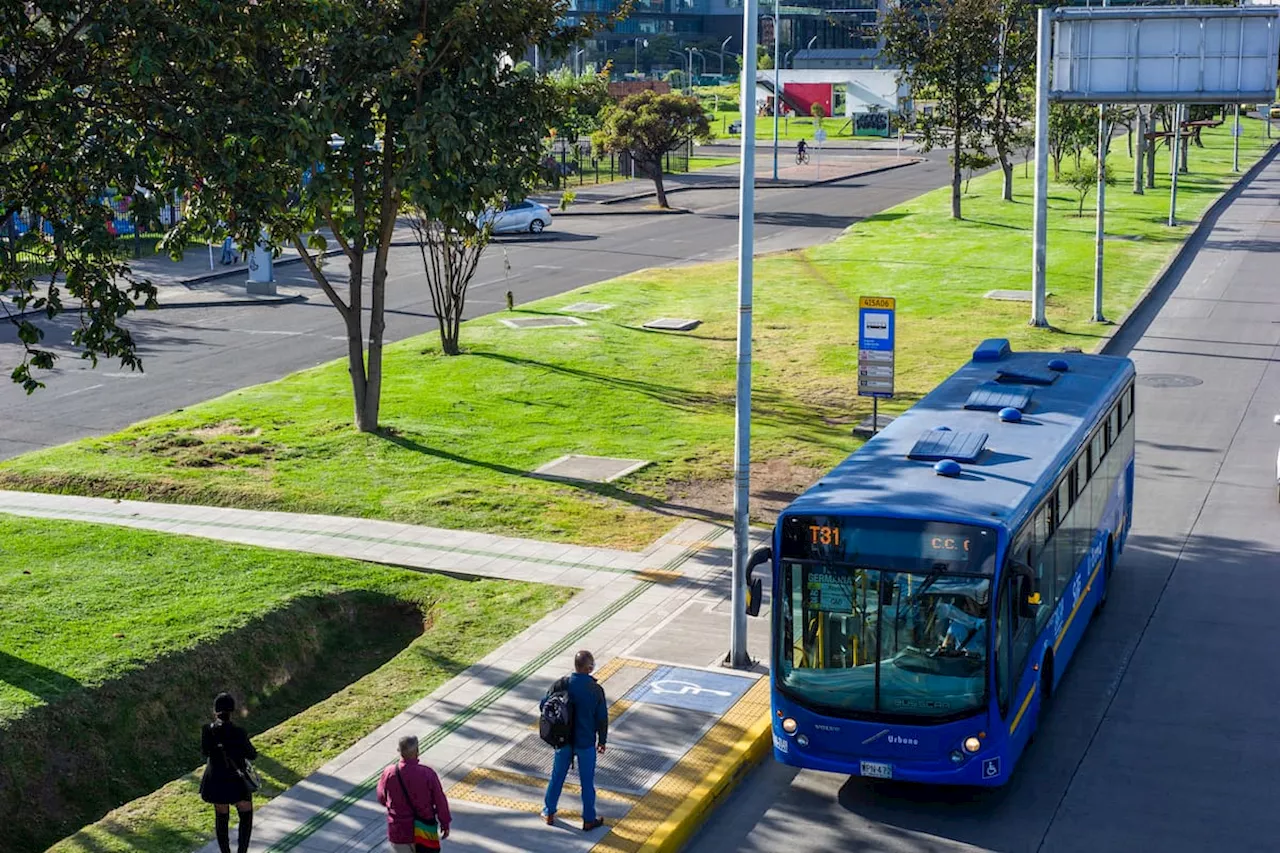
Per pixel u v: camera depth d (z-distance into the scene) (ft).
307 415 92.38
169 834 41.39
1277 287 147.02
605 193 255.09
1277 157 320.70
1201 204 219.41
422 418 91.76
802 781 45.96
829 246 180.96
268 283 143.84
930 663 42.57
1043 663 49.11
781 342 118.11
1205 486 79.56
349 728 48.60
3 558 64.44
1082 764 46.78
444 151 71.77
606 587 62.54
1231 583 64.18
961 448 49.67
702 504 74.74
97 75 59.11
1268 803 43.73
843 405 96.02
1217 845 41.14
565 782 44.14
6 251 56.39
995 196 233.76
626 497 75.87
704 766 45.16
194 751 51.03
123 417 94.27
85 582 61.21
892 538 42.91
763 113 466.29
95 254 55.83
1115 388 62.95
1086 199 226.99
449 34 76.74
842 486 46.39
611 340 118.32
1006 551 42.24
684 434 88.74
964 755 42.34
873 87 450.30
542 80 81.10
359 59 73.51
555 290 148.66
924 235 188.14
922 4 221.66
